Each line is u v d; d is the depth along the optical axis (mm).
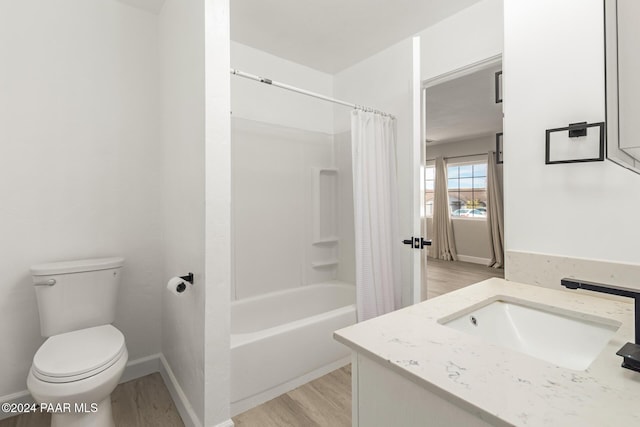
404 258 2438
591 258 1122
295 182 2844
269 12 2064
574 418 490
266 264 2668
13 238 1657
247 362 1690
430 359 680
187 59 1580
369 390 748
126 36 2006
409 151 2393
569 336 999
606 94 639
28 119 1688
